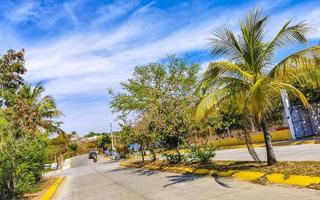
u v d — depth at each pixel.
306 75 10.09
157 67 30.84
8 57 19.48
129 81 32.97
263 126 11.53
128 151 50.56
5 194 14.00
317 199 7.01
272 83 9.98
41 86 32.84
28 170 17.31
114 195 12.44
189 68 30.30
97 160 60.19
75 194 15.03
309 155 13.80
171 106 17.39
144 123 22.55
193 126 17.06
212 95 11.12
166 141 20.14
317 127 23.66
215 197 8.82
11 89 20.22
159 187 12.34
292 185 8.67
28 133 18.39
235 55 11.49
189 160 19.77
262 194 8.26
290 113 23.08
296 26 10.16
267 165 11.56
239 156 18.92
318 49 9.47
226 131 32.38
